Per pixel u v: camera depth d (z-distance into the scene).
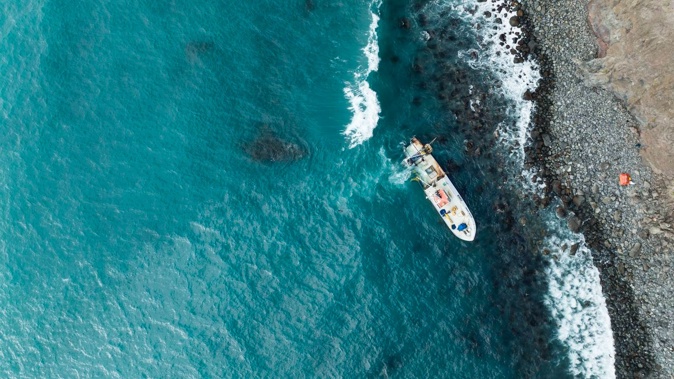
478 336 38.50
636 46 33.72
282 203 40.72
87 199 41.31
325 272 39.38
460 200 39.28
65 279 40.56
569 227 38.94
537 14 39.25
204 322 39.12
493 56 40.22
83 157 41.72
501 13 40.03
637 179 36.78
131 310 39.84
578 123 38.53
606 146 37.69
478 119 40.38
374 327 38.34
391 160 40.69
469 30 40.66
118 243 40.84
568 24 38.19
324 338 38.28
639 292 37.41
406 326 38.41
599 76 36.75
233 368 38.19
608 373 37.84
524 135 39.81
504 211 39.81
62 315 40.09
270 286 39.41
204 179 41.28
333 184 40.88
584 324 38.41
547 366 38.41
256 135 41.66
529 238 39.53
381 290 38.94
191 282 39.88
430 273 39.38
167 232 40.72
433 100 41.25
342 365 37.78
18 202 41.44
